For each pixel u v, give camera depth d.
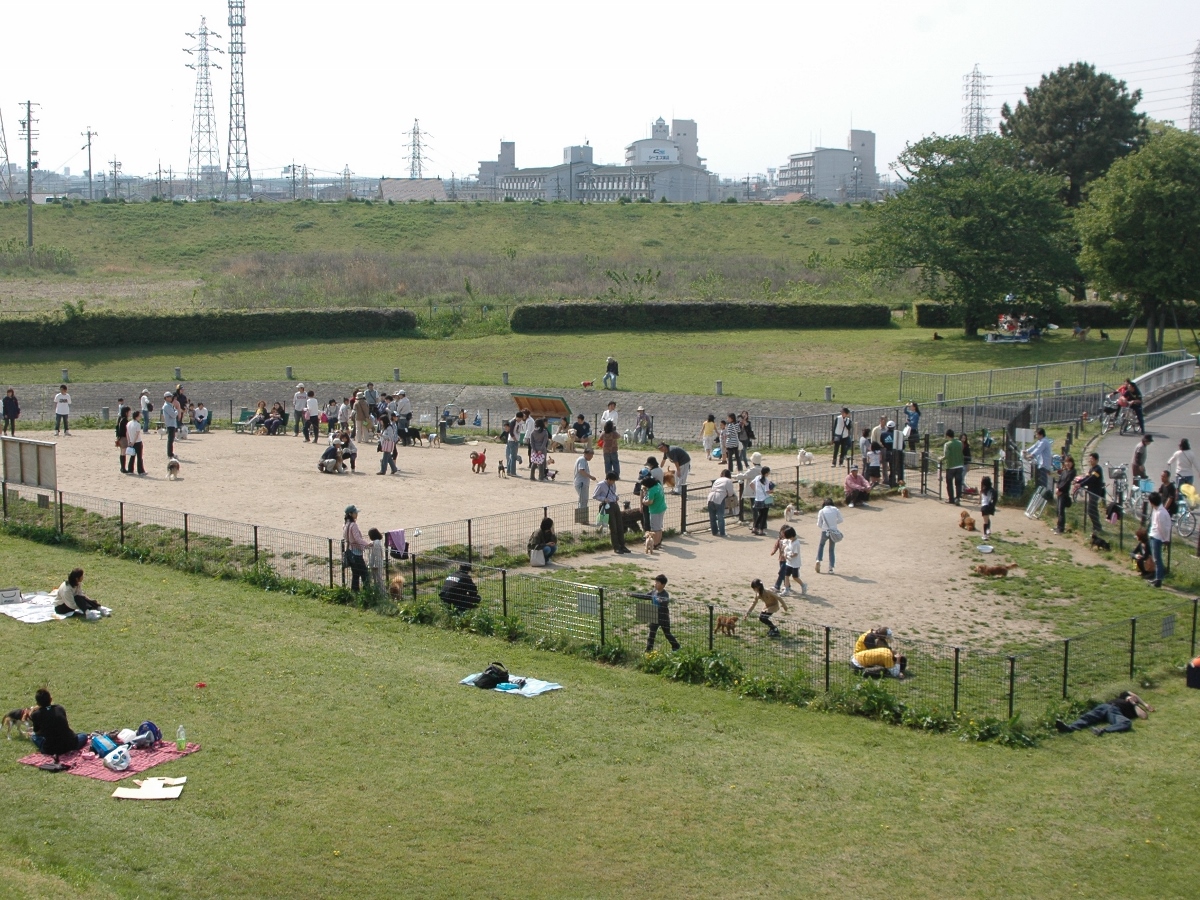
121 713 15.45
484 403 49.31
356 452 35.56
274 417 42.50
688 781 13.73
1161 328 54.28
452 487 31.47
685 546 26.45
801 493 31.61
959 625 20.95
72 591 20.27
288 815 12.54
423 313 68.88
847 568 24.78
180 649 18.50
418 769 13.86
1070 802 13.38
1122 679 17.72
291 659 18.11
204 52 172.12
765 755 14.65
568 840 12.16
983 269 56.97
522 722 15.53
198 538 25.39
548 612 20.89
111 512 27.48
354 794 13.12
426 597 21.48
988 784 13.88
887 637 18.50
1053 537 27.55
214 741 14.59
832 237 105.62
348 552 22.03
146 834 11.94
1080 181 72.50
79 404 49.50
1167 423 41.00
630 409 46.91
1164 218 49.56
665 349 60.62
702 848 12.07
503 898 10.98
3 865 10.86
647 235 108.31
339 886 11.08
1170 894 11.38
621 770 14.01
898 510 30.47
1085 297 68.94
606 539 26.12
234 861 11.47
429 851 11.84
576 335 64.94
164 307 69.81
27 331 58.91
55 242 98.50
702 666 17.89
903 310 70.56
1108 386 44.03
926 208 58.06
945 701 16.72
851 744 15.22
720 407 45.94
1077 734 15.69
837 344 60.75
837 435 34.53
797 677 17.33
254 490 30.66
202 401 50.38
